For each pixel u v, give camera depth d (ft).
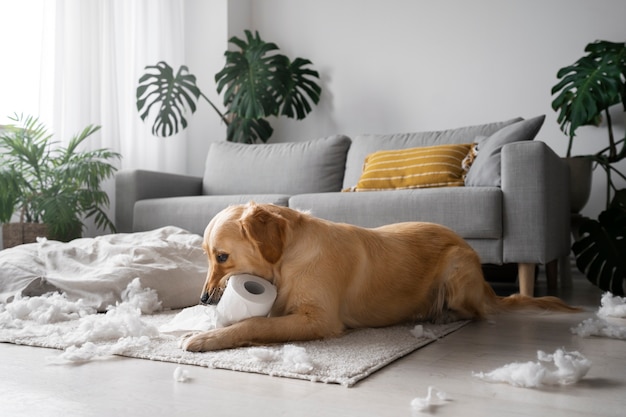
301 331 5.09
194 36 16.81
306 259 5.29
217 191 13.16
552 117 13.61
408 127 15.20
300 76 15.69
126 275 7.27
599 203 13.14
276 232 5.20
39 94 12.37
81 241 8.92
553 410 3.38
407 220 8.87
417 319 6.51
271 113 15.26
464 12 14.56
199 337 4.82
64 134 12.84
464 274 6.40
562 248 9.82
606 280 9.61
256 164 12.93
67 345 5.05
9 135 11.91
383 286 5.95
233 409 3.37
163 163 15.61
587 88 10.89
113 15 13.88
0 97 12.30
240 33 16.97
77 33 13.01
